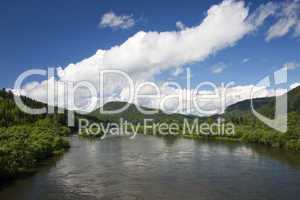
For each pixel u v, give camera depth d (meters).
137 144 152.50
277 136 134.88
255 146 139.62
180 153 116.19
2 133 111.81
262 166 86.81
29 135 116.25
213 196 57.91
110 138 191.62
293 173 76.94
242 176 73.94
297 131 130.12
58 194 59.16
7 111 177.00
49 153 107.38
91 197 57.47
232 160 97.81
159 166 87.75
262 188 63.06
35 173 77.75
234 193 59.72
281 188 63.00
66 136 197.88
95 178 72.38
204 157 105.06
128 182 68.62
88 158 102.94
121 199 56.41
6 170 70.00
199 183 67.50
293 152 116.81
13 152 78.25
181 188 63.56
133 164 91.25
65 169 83.19
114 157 105.44
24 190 61.75
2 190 61.69
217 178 72.06
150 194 59.38
